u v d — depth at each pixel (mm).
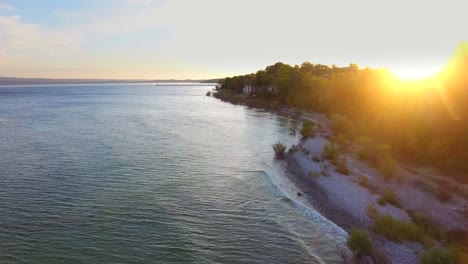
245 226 23531
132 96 194125
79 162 38219
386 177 32344
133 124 69125
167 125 68062
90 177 33031
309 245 21031
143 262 19031
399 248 19641
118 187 30422
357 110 67000
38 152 42875
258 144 50281
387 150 40312
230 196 28938
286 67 146000
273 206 26906
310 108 94625
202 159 40844
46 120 75250
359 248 18766
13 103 132750
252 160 40844
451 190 28391
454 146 35781
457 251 17828
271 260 19453
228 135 57219
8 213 24625
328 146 42844
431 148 37031
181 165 37938
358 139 47594
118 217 24344
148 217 24500
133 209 25750
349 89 75062
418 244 20156
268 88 132500
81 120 75562
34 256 19359
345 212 25672
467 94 36812
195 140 52250
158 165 37656
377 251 19094
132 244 20828
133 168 36281
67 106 117500
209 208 26391
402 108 44219
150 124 69312
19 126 65375
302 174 35125
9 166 36406
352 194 28906
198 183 32062
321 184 31781
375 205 26328
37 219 23797
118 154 42219
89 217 24250
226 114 89938
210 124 70000
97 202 26922
